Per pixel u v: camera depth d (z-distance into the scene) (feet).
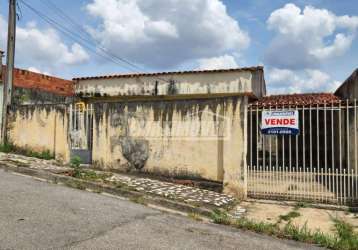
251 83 53.11
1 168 33.14
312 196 29.32
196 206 25.36
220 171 31.53
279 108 30.76
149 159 34.40
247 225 21.56
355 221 24.47
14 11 45.19
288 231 20.81
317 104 30.12
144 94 57.26
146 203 25.54
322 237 19.77
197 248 16.46
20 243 14.93
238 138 30.89
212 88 54.49
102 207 22.21
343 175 28.96
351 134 33.63
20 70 56.13
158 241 16.87
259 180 31.01
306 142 49.52
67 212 20.17
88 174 31.68
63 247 14.90
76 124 38.78
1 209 19.53
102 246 15.46
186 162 32.89
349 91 44.75
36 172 30.91
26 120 42.80
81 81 60.90
